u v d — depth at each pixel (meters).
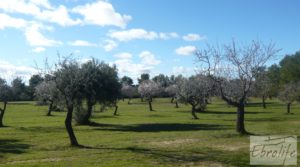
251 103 133.38
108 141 37.41
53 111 99.56
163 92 172.12
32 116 82.06
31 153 30.31
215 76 45.16
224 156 27.34
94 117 77.31
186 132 44.78
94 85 55.94
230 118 72.44
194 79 77.25
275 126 50.47
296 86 88.19
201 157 27.06
